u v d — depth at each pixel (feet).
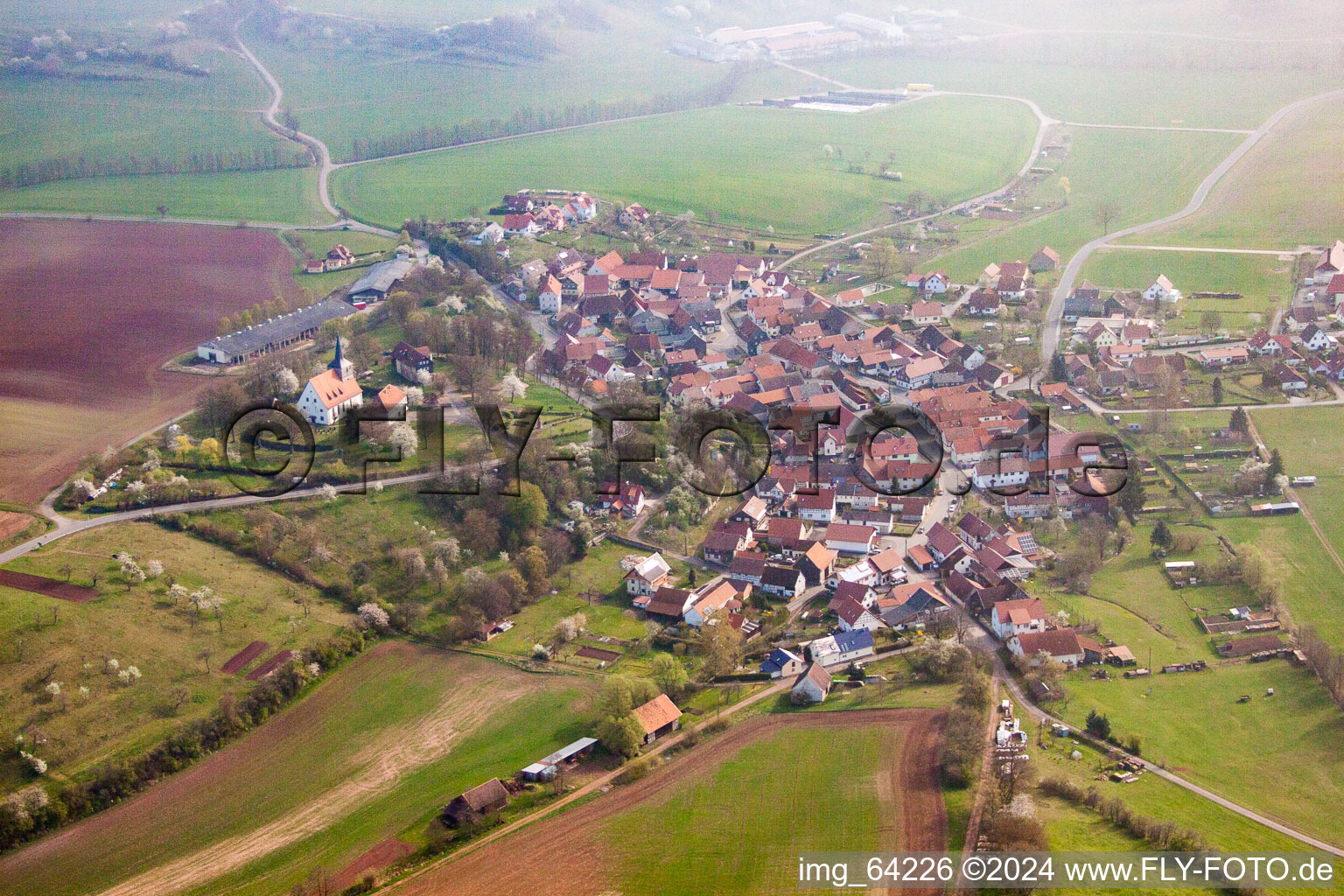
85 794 599.16
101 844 580.71
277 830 590.96
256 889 550.36
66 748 616.80
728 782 611.88
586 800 602.03
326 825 593.01
